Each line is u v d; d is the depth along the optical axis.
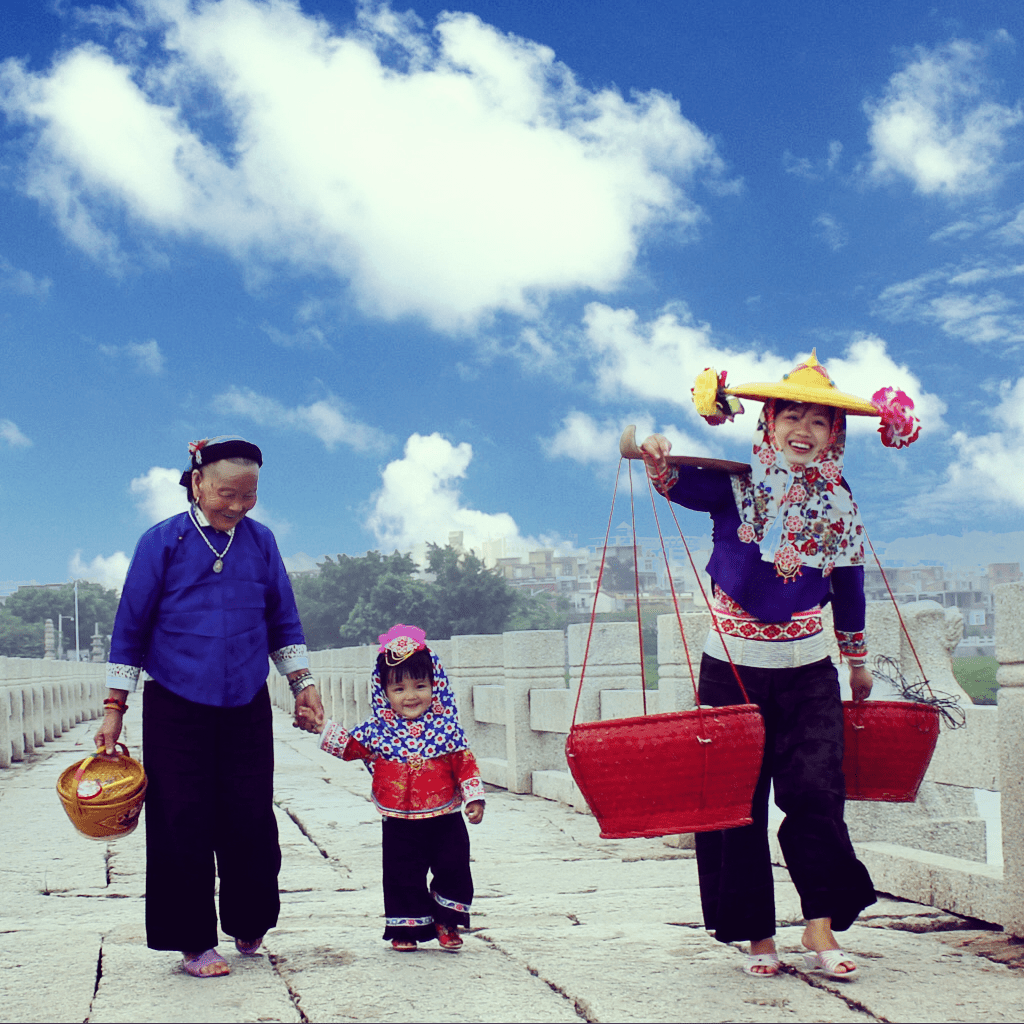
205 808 3.90
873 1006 3.24
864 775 3.92
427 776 4.17
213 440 4.03
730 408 3.90
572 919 4.82
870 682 3.95
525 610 105.62
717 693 3.79
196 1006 3.35
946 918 4.51
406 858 4.13
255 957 4.07
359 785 11.41
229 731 4.00
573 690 9.30
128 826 3.81
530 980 3.62
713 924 3.80
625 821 3.32
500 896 5.70
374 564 110.81
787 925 4.48
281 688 30.62
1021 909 4.12
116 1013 3.28
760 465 3.79
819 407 3.77
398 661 4.20
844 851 3.55
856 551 3.81
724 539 3.80
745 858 3.71
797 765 3.64
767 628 3.73
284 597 4.27
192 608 3.98
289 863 6.89
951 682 6.16
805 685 3.71
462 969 3.77
